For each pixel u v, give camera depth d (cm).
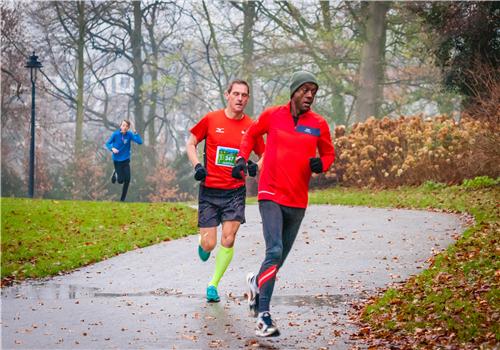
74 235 1371
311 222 1434
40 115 4672
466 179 1853
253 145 727
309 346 646
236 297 862
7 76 4453
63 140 4816
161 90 4647
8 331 714
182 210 1697
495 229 1115
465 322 658
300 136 698
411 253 1070
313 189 2473
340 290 871
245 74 4059
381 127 2270
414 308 722
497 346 591
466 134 1925
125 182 1908
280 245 682
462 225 1283
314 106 4028
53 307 827
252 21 4138
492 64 2195
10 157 4641
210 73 4881
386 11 3562
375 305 761
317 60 3794
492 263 870
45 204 1698
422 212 1524
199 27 4428
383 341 645
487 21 2228
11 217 1514
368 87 3597
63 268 1088
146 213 1625
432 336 636
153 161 4747
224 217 833
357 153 2281
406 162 2027
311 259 1066
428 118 2170
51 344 665
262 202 702
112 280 997
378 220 1420
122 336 689
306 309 783
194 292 898
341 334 683
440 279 830
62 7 4472
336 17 3847
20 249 1241
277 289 886
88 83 5141
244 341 666
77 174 4419
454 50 2352
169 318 759
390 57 3956
